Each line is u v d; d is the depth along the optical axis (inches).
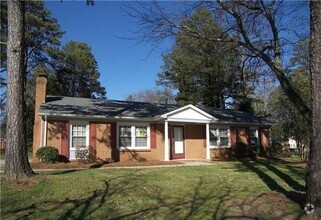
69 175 506.0
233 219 301.6
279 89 1108.5
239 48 526.9
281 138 1396.4
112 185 442.9
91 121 856.9
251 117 1211.9
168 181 480.1
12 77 447.8
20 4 453.1
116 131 887.1
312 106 292.5
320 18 290.4
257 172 602.9
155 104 1101.7
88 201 369.7
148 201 371.9
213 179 506.6
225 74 1449.3
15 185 416.2
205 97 1582.2
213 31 489.7
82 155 815.1
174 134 1003.9
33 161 780.0
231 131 1108.5
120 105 1003.9
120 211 337.7
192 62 1470.2
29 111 1499.8
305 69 837.2
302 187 434.3
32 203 364.2
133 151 905.5
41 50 1657.2
